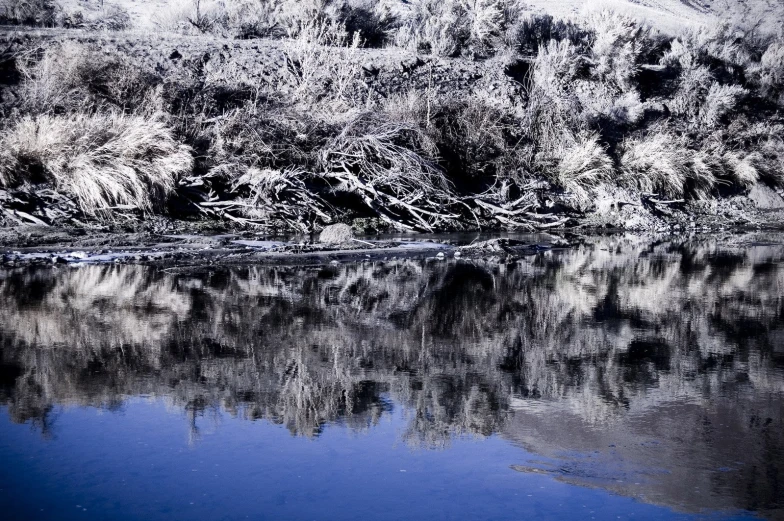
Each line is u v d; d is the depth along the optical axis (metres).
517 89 26.98
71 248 13.88
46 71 18.45
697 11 64.31
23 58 19.77
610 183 24.70
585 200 23.80
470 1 30.22
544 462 4.65
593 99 28.14
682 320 9.30
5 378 6.33
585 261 15.16
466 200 21.84
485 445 4.93
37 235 14.52
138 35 23.73
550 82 27.12
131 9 34.19
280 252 14.52
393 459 4.67
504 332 8.41
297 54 23.38
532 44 31.70
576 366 6.98
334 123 20.06
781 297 11.17
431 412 5.59
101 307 9.32
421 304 9.99
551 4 52.75
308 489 4.25
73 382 6.24
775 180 30.70
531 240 18.72
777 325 9.08
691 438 5.11
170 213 17.08
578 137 25.34
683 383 6.46
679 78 33.53
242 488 4.25
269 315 9.05
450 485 4.31
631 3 56.84
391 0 39.25
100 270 12.09
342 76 22.88
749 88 37.12
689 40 37.97
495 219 21.39
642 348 7.77
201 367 6.73
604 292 11.32
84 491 4.20
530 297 10.72
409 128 20.61
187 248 14.48
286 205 18.23
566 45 28.61
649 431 5.24
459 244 17.02
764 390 6.29
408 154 20.14
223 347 7.46
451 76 26.48
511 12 31.81
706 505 4.09
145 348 7.37
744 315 9.70
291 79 22.48
